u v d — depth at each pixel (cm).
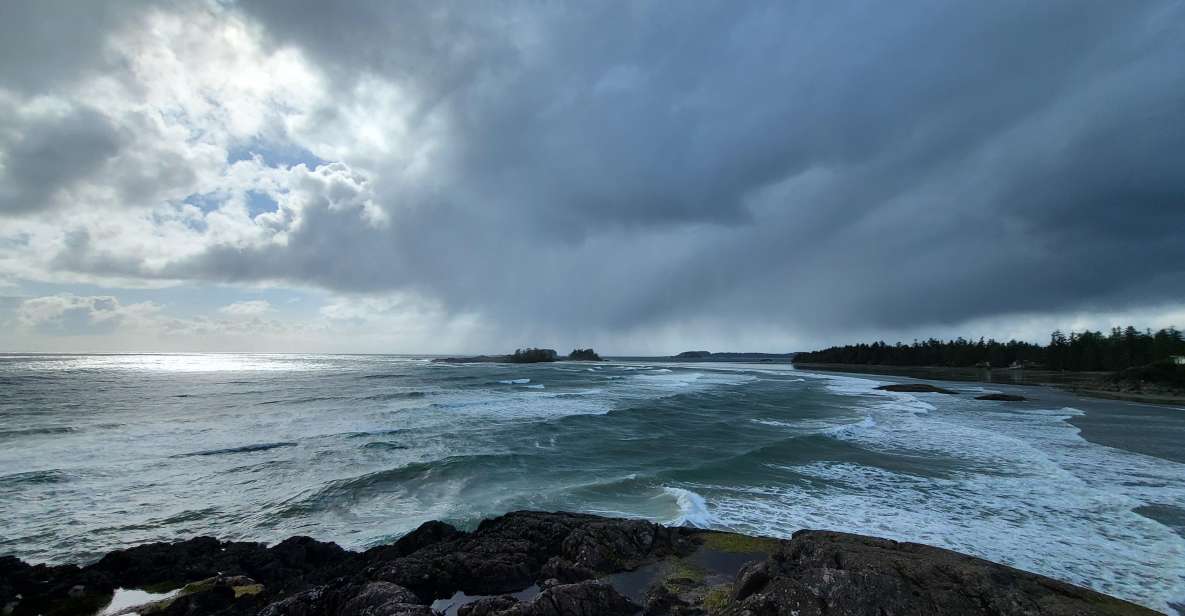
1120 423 2598
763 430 2230
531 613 625
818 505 1197
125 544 1034
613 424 2356
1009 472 1503
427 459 1631
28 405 3006
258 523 1130
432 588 797
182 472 1499
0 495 1291
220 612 748
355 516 1165
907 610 540
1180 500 1234
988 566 657
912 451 1795
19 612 766
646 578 818
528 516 1052
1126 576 833
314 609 689
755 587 661
